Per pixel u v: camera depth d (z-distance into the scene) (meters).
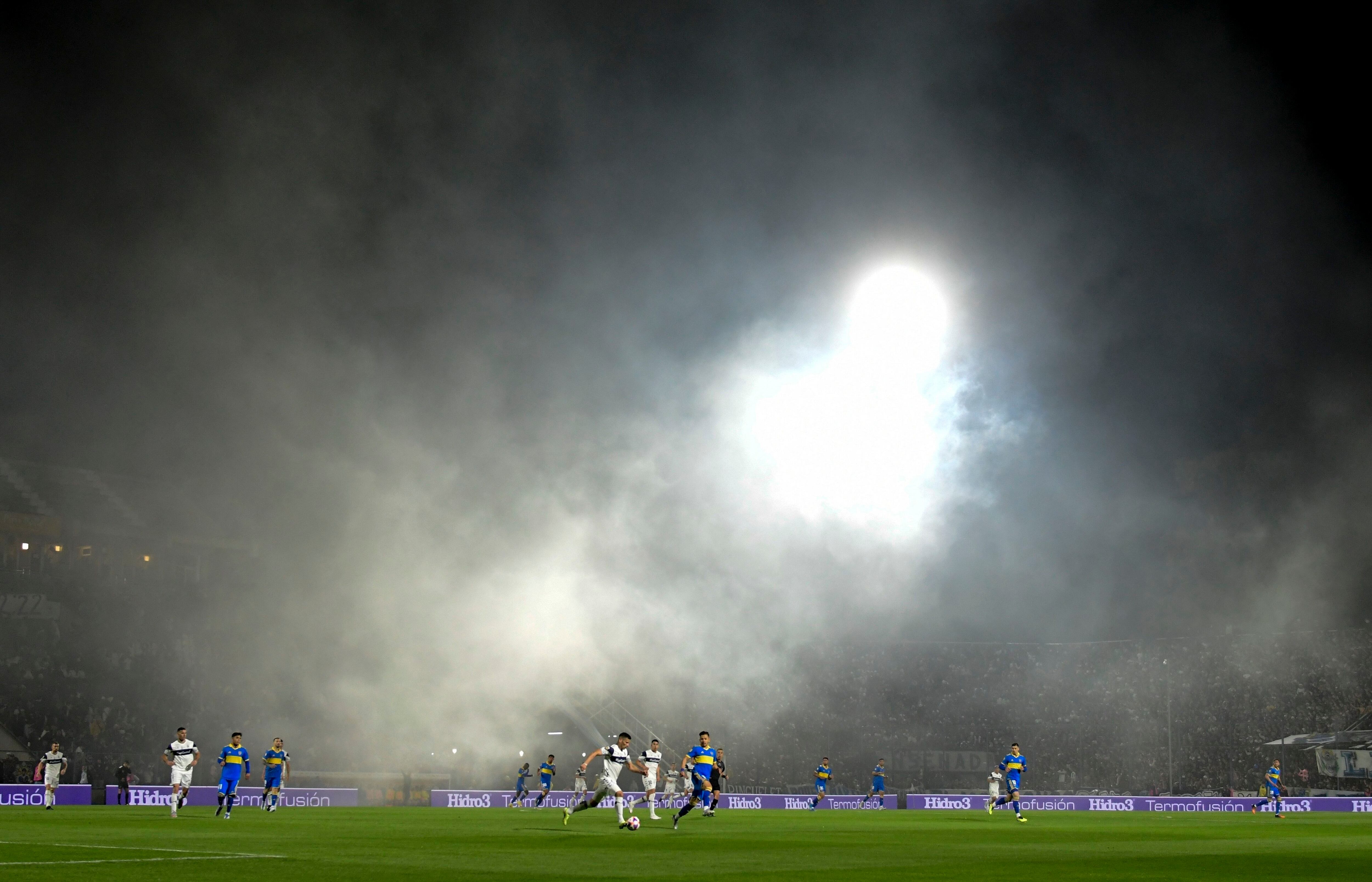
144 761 50.16
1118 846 20.53
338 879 11.80
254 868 12.98
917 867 14.86
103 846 16.34
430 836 20.27
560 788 58.12
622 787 56.34
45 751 47.69
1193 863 16.22
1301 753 62.25
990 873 14.05
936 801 50.47
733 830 25.84
